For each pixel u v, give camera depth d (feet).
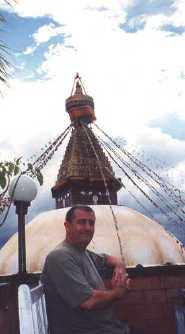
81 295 9.43
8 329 18.16
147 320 27.94
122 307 27.89
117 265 11.10
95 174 38.91
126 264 29.99
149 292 28.68
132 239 31.86
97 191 38.91
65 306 9.77
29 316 8.68
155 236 33.12
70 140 41.04
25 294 8.87
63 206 40.22
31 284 18.98
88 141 40.45
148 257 30.60
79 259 10.19
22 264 18.97
